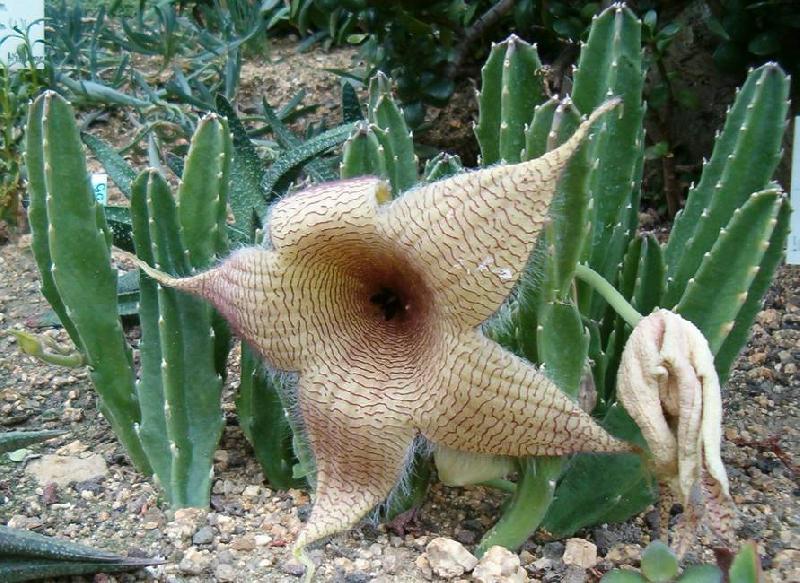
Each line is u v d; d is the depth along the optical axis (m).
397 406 0.54
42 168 0.67
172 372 0.64
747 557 0.51
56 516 0.66
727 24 1.01
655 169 1.14
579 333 0.55
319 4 1.19
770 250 0.61
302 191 0.54
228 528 0.63
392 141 0.68
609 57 0.64
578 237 0.54
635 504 0.63
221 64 1.41
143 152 1.25
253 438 0.66
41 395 0.83
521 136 0.63
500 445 0.53
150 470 0.70
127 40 1.44
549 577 0.59
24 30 1.14
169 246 0.64
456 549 0.58
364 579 0.58
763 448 0.75
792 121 1.02
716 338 0.58
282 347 0.55
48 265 0.69
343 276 0.56
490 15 1.18
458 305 0.51
